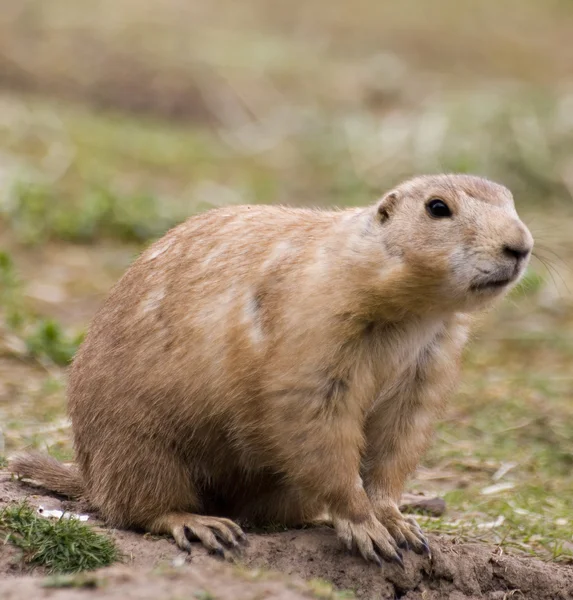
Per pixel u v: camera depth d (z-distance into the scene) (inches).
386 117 1822.1
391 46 2225.6
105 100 1830.7
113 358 592.4
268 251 565.9
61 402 842.8
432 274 521.7
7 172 1353.3
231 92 1881.2
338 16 2333.9
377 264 529.3
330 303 532.7
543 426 896.3
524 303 1198.9
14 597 457.1
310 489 549.6
